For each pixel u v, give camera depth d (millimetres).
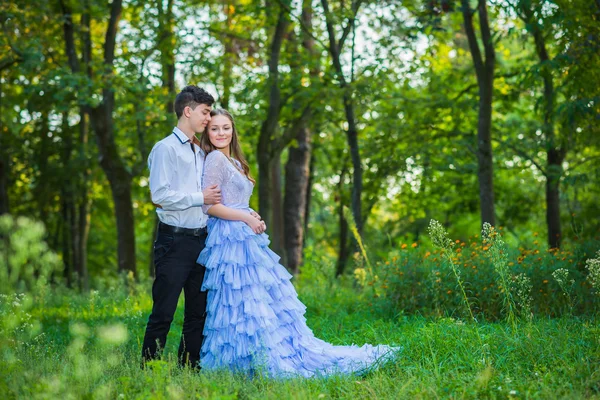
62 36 13969
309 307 7730
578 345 4508
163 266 4668
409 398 3736
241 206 4941
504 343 4695
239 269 4738
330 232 26188
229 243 4773
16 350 4363
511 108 13820
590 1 7906
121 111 15266
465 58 15352
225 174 4867
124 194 13562
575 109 8047
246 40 14164
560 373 4125
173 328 6938
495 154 14109
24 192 19672
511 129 13758
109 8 12828
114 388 3738
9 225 3629
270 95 12602
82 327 3625
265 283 4742
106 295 9781
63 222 20141
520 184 17703
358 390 4078
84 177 18172
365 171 16203
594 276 4941
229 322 4641
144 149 13867
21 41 11734
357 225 11992
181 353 4852
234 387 3986
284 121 13969
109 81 11773
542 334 4844
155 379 3793
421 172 15281
